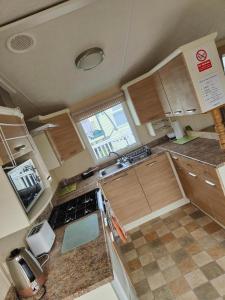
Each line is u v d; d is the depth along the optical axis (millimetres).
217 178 2350
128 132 4160
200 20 2447
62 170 4051
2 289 1419
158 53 2949
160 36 2422
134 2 1626
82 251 1762
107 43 2100
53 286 1474
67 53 1954
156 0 1696
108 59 2498
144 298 2326
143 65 3252
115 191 3492
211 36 2283
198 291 2178
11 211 1296
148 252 2963
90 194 3064
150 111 3549
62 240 2061
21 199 1440
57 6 1319
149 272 2635
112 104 3977
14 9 1231
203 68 2320
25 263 1467
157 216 3670
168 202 3650
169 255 2773
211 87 2352
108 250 1646
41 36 1559
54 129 3303
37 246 1896
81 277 1459
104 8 1554
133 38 2215
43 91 2658
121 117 4117
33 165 1998
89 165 4102
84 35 1783
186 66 2314
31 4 1240
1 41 1452
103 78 3150
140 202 3580
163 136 4121
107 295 1385
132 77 3658
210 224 3021
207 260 2482
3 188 1282
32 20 1358
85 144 4062
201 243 2756
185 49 2279
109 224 2334
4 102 1959
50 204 3068
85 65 2262
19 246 1832
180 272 2471
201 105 2357
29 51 1669
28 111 3191
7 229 1300
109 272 1399
